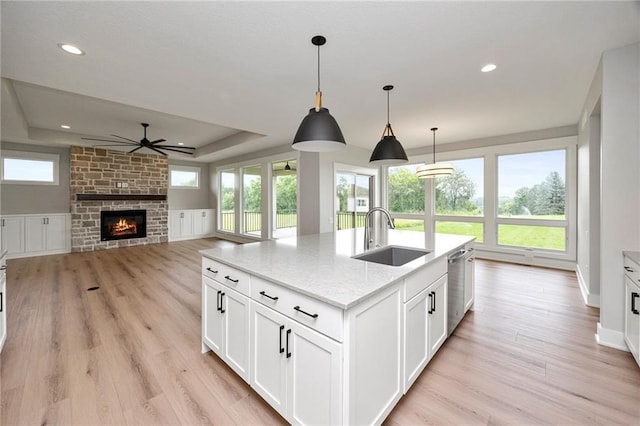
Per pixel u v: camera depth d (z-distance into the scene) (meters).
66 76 2.71
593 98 2.85
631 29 2.00
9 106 3.53
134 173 7.27
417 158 6.34
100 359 2.13
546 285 3.88
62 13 1.80
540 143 4.79
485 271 4.58
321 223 5.59
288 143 6.07
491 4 1.75
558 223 4.73
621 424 1.53
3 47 2.19
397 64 2.50
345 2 1.73
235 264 1.84
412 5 1.76
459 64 2.51
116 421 1.56
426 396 1.75
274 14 1.84
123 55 2.33
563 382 1.87
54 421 1.55
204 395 1.77
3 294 2.25
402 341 1.65
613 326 2.31
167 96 3.25
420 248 2.42
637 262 1.92
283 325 1.49
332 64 2.51
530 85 2.97
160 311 3.05
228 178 8.55
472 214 5.67
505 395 1.76
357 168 6.35
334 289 1.36
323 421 1.31
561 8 1.79
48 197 6.29
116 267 5.01
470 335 2.52
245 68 2.57
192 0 1.70
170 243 7.74
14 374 1.94
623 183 2.25
